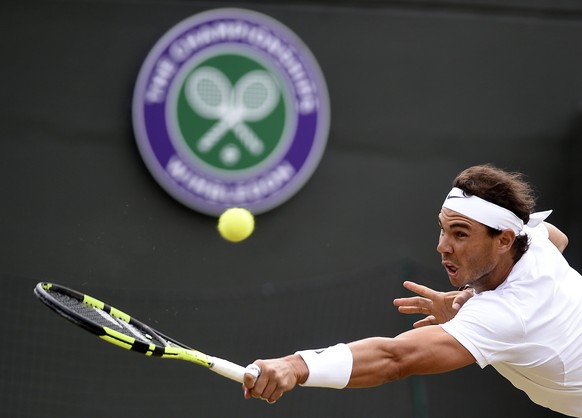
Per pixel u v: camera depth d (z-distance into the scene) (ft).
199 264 90.94
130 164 89.86
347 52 95.09
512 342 39.01
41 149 88.63
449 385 96.02
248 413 92.22
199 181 89.86
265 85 91.30
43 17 88.89
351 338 93.66
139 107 88.79
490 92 98.48
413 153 96.37
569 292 40.68
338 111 94.79
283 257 92.99
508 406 97.19
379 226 95.35
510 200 39.99
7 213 87.86
